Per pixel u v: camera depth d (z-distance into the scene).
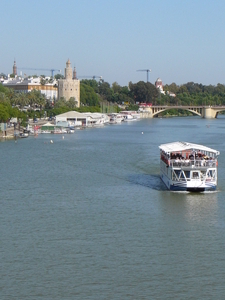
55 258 75.62
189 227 89.81
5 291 66.31
